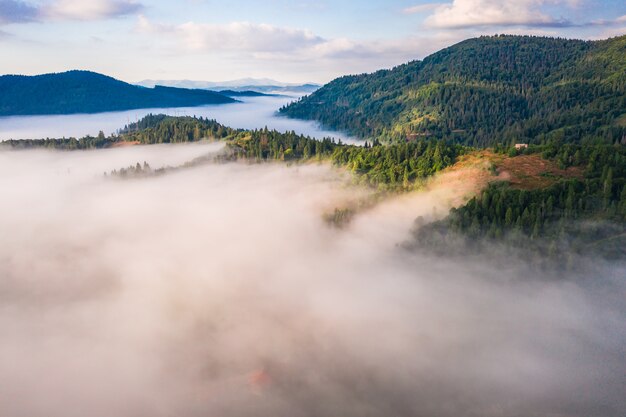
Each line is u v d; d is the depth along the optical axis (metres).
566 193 177.75
